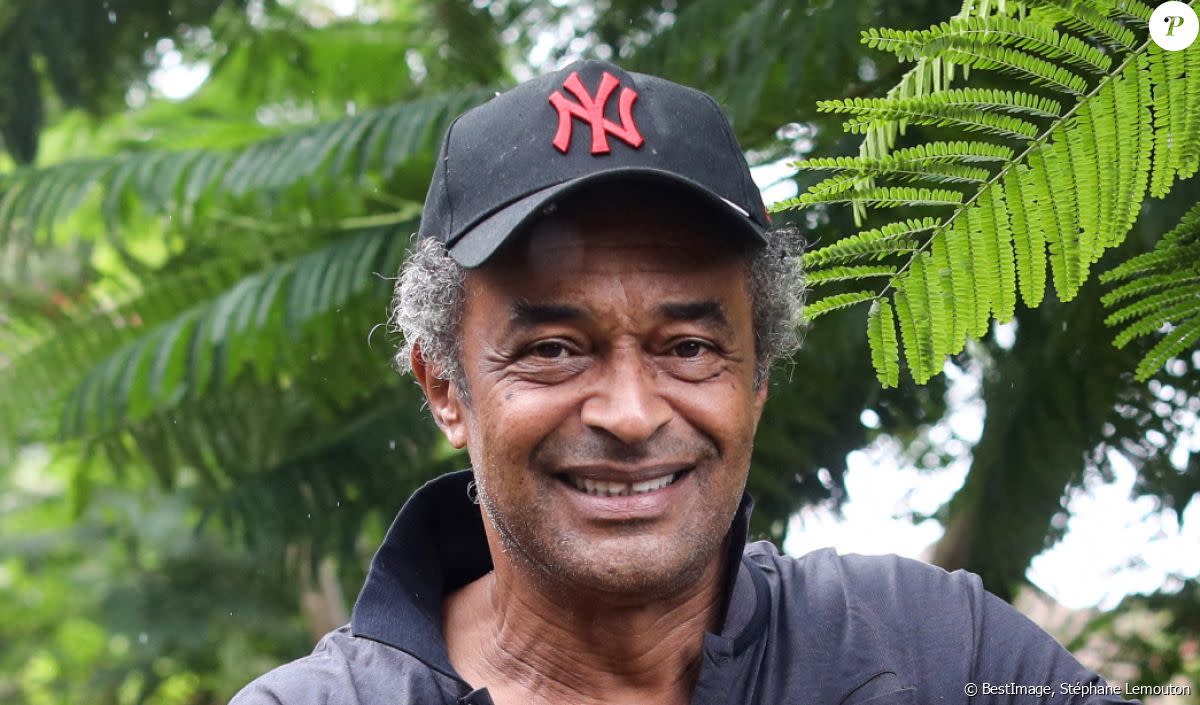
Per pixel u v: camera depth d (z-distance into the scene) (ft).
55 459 14.12
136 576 21.57
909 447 10.98
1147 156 4.62
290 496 11.98
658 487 5.09
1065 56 4.62
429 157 10.89
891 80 8.67
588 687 5.45
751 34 9.39
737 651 5.34
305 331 11.15
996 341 9.68
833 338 8.87
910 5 8.71
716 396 5.10
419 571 5.68
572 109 5.10
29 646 27.76
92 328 13.06
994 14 4.83
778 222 8.16
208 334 11.39
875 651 5.43
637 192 4.99
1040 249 4.82
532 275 5.00
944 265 4.95
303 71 14.61
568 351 5.04
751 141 9.61
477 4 12.74
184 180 11.59
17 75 14.03
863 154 5.10
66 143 17.34
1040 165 4.75
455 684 5.29
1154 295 5.25
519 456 5.08
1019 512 9.51
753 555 6.03
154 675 22.33
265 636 20.29
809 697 5.33
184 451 12.54
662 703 5.46
